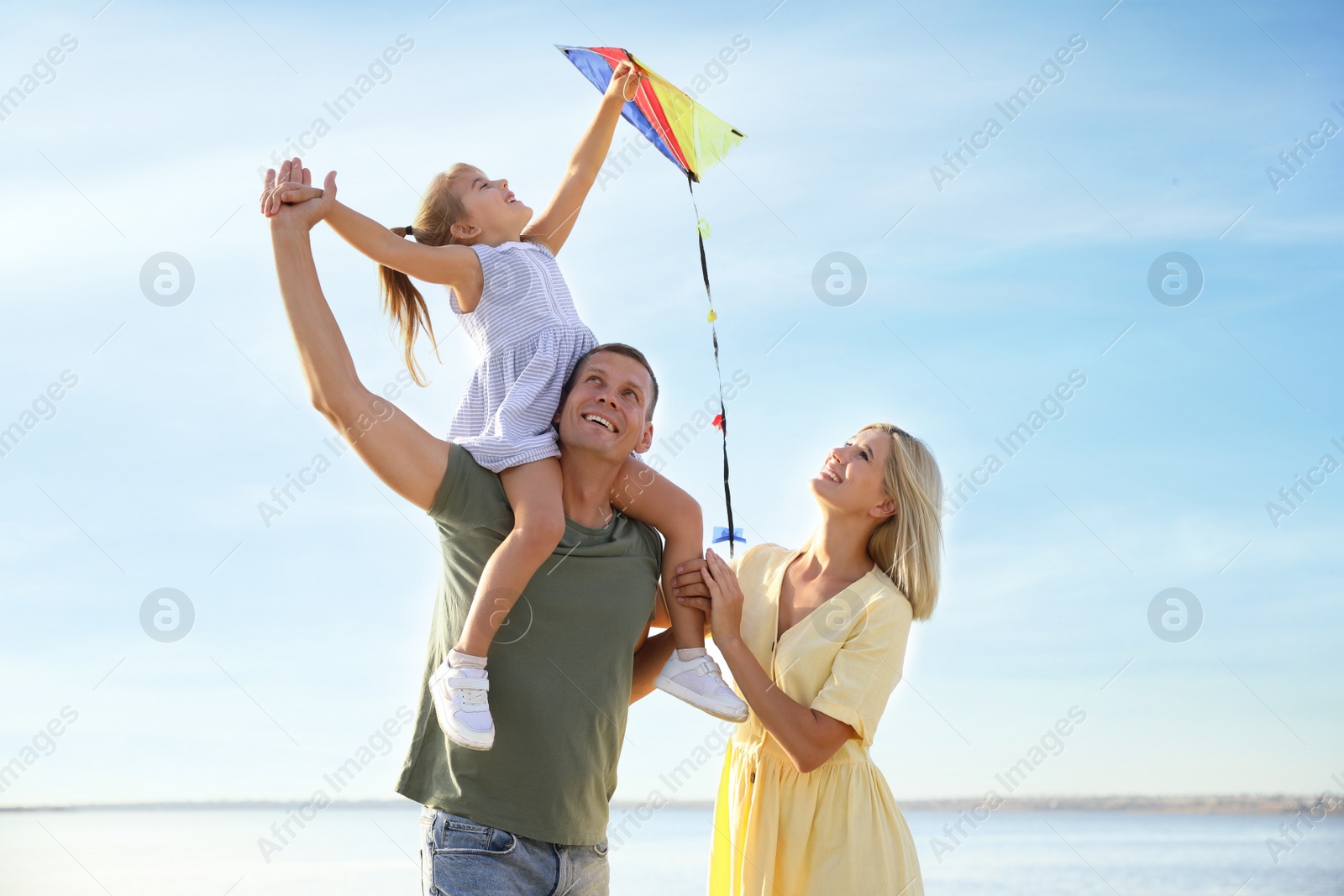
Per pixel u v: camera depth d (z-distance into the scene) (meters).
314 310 2.20
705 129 3.12
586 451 2.34
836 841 2.46
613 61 3.14
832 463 2.72
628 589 2.38
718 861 2.66
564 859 2.27
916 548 2.66
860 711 2.46
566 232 3.01
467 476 2.28
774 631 2.68
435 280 2.57
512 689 2.24
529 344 2.59
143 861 9.70
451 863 2.18
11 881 9.08
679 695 2.48
